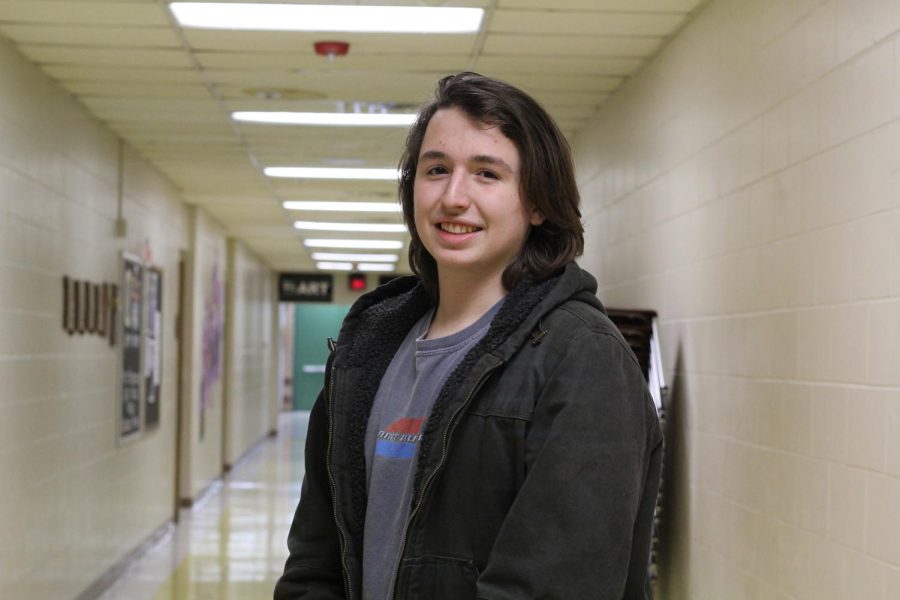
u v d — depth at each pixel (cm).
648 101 474
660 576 446
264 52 461
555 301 123
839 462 271
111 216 632
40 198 481
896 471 238
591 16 410
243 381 1407
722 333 368
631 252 506
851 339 264
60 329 516
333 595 145
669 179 439
